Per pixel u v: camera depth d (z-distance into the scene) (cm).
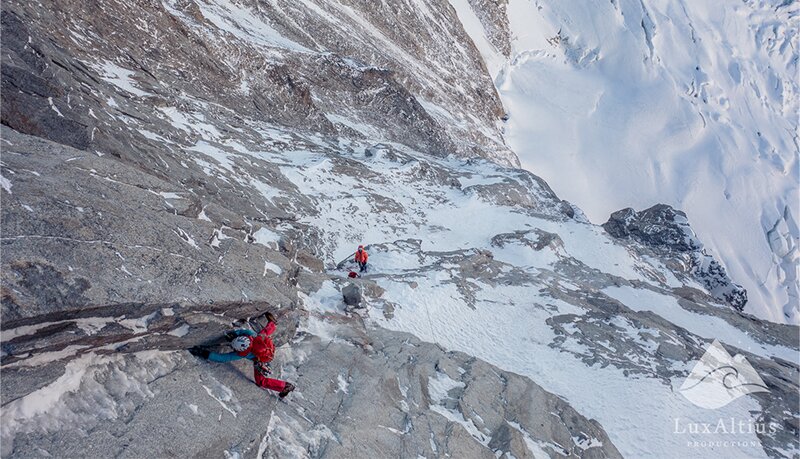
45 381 608
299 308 1261
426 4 8881
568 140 11131
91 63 2275
